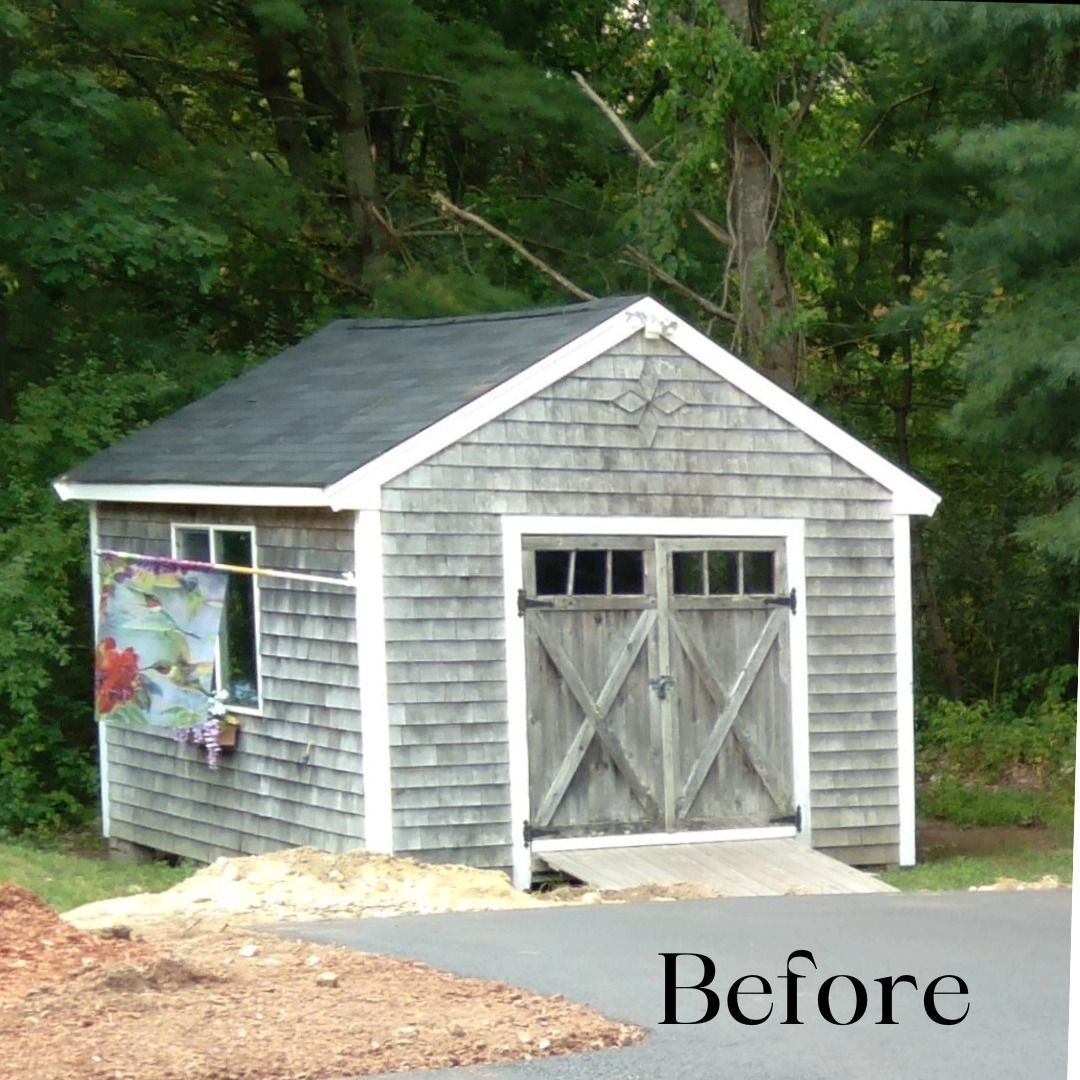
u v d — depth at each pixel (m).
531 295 25.50
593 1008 8.07
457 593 14.30
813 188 24.42
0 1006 7.65
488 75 24.33
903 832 15.96
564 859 14.35
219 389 18.38
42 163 20.77
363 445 14.37
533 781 14.52
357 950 9.30
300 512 14.75
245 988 8.17
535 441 14.62
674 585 15.24
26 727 18.95
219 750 15.70
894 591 16.02
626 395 14.98
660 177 22.92
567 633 14.72
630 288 25.41
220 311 25.39
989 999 8.47
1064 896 12.17
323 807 14.53
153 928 10.21
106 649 17.03
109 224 20.25
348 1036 7.35
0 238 20.17
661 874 14.00
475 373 15.05
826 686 15.70
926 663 26.94
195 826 16.25
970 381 20.11
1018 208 19.25
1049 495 26.09
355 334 18.30
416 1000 8.05
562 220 26.03
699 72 21.62
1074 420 19.81
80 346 22.48
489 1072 6.98
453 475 14.30
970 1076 7.08
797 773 15.52
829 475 15.78
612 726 14.83
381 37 24.67
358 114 25.12
